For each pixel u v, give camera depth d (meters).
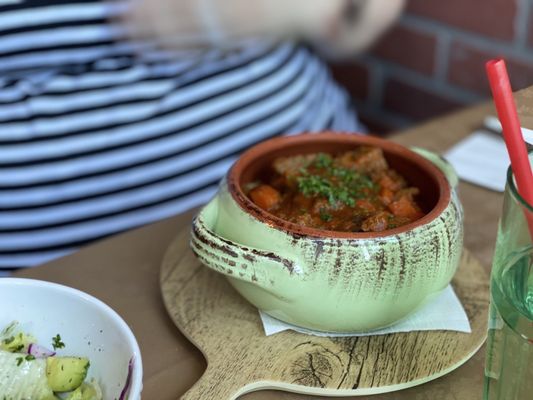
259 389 0.60
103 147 1.05
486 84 1.42
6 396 0.55
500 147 0.96
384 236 0.58
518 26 1.31
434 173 0.66
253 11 1.04
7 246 1.08
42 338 0.59
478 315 0.66
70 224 1.08
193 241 0.61
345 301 0.60
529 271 0.51
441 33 1.45
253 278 0.59
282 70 1.20
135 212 1.11
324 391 0.58
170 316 0.67
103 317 0.57
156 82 1.06
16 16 0.95
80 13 0.97
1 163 1.03
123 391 0.52
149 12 1.00
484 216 0.82
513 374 0.52
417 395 0.59
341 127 1.37
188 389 0.59
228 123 1.14
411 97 1.58
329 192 0.65
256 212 0.60
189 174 1.12
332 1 1.07
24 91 1.01
